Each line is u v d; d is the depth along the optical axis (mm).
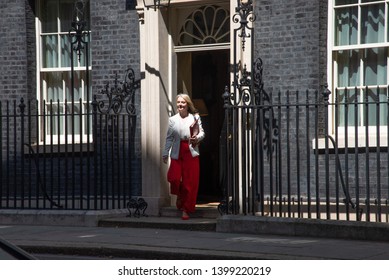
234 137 11969
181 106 12766
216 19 13438
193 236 11414
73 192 13258
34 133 14750
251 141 11805
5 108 14867
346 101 11062
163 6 13484
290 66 12492
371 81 12156
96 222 12914
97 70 14086
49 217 13211
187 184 12680
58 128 13172
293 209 11781
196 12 13602
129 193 13508
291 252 9656
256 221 11602
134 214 13289
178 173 12680
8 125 13641
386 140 11734
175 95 13742
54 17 14812
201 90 13977
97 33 14086
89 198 13219
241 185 12383
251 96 11953
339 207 11969
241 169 12312
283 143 12461
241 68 12664
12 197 14805
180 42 13727
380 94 12094
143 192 13477
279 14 12570
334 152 12102
